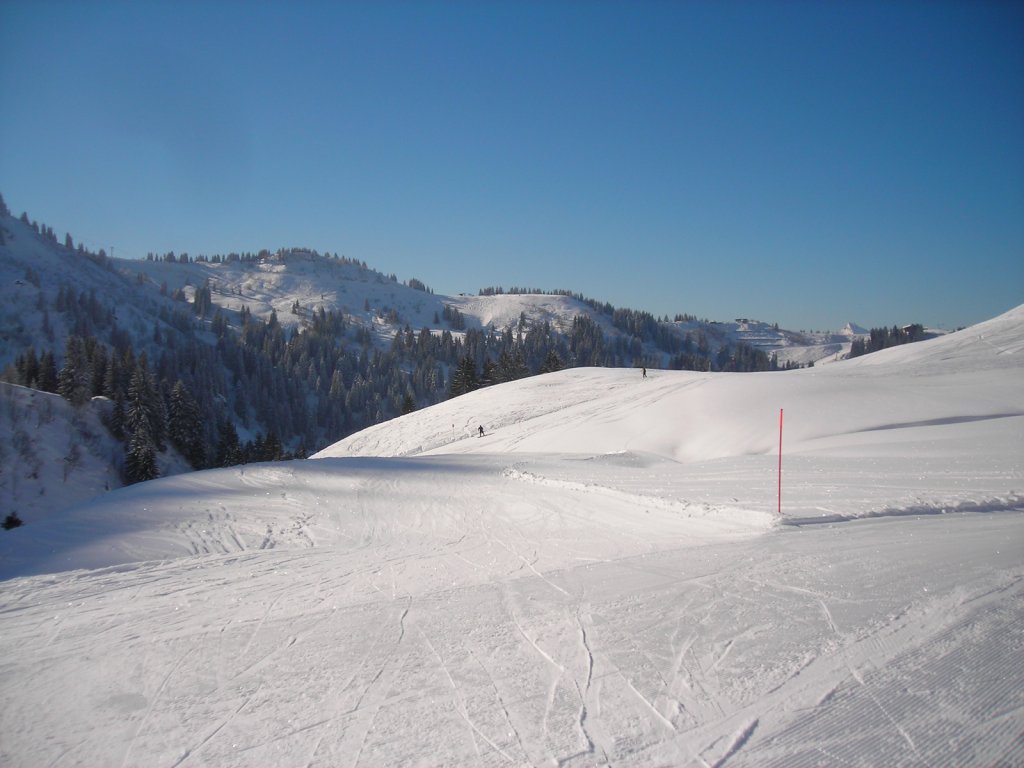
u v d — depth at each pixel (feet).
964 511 30.40
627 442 85.92
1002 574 20.47
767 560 24.62
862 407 74.23
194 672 18.15
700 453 74.08
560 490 52.01
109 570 32.96
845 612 18.62
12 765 13.75
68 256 557.74
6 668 19.48
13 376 222.69
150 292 601.62
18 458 158.81
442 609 22.35
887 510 30.76
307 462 81.76
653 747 12.85
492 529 40.24
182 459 215.92
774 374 114.62
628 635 18.51
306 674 17.39
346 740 13.80
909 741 12.44
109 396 225.56
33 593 28.37
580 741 13.19
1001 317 143.54
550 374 179.11
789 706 13.99
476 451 103.76
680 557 26.84
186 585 28.94
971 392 73.67
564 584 24.49
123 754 13.97
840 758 12.10
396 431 151.64
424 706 15.08
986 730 12.56
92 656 20.02
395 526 45.70
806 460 53.47
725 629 18.30
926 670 14.93
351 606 23.62
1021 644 15.74
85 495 163.12
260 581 29.09
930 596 19.13
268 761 13.23
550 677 16.19
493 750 13.03
